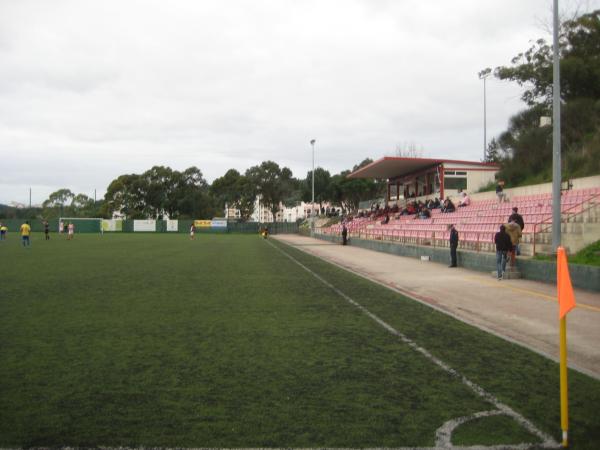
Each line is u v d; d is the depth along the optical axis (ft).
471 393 15.92
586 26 112.98
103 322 27.14
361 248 113.29
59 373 17.83
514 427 13.23
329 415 13.99
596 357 20.56
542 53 122.31
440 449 11.92
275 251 99.71
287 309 31.65
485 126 203.00
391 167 137.18
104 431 12.84
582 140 92.07
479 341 23.13
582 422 13.55
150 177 336.08
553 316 29.96
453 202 112.98
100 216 337.72
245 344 22.33
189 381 16.97
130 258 76.13
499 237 49.14
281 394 15.70
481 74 142.41
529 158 104.63
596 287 39.01
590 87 112.37
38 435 12.60
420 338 23.71
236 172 376.89
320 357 20.17
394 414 14.10
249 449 11.85
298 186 360.07
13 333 24.38
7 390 15.98
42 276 50.31
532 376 17.76
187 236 206.90
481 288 42.86
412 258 80.23
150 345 22.07
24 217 367.86
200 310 31.09
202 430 12.93
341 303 34.27
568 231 54.19
